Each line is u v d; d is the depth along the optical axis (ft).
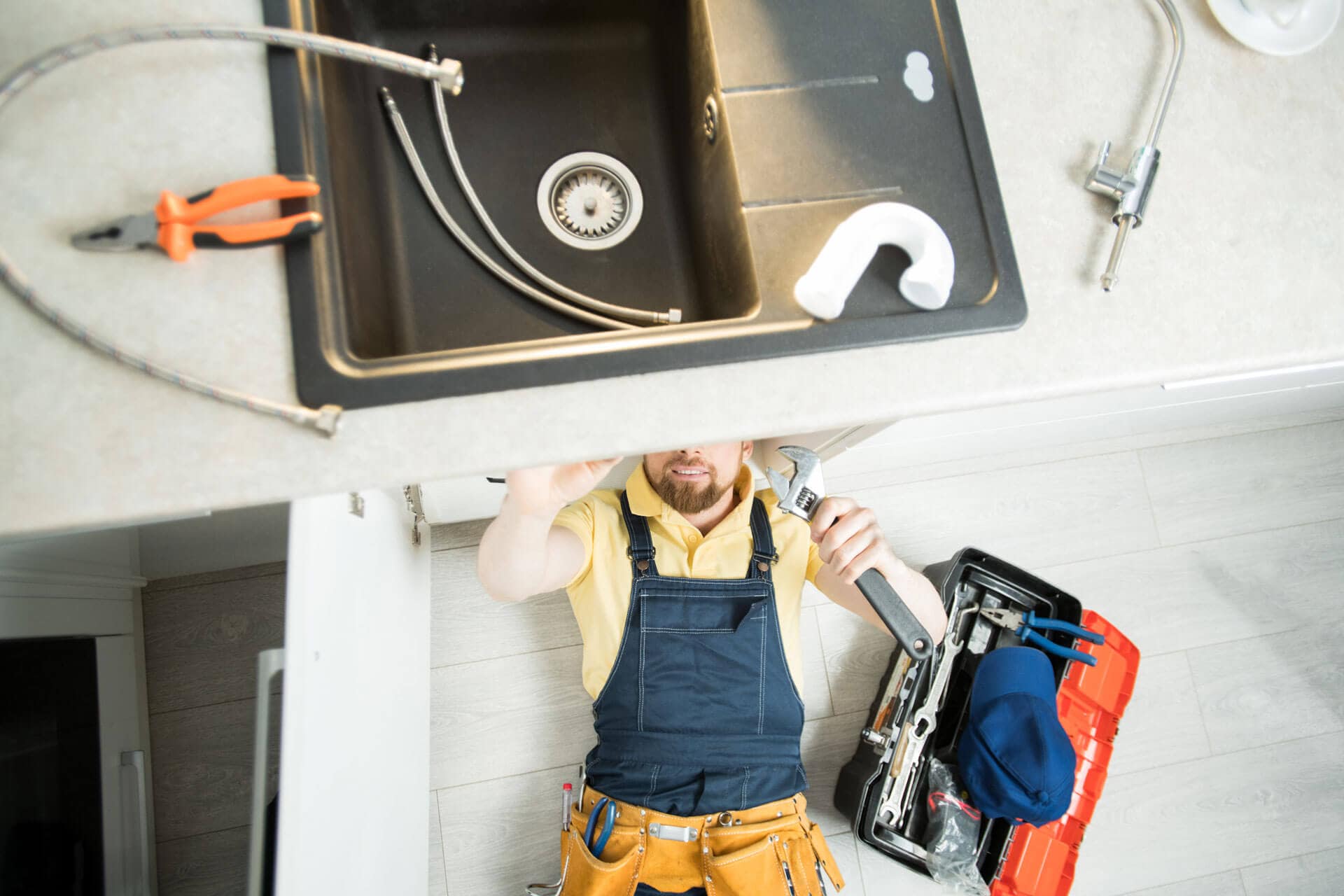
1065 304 2.72
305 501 2.94
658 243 3.43
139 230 2.31
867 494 6.32
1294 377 4.97
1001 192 2.80
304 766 2.89
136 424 2.30
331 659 3.18
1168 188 2.86
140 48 2.48
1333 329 2.80
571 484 3.25
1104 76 2.94
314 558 2.99
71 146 2.41
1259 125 2.95
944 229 2.72
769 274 2.64
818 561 5.03
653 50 3.54
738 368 2.54
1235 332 2.76
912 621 4.09
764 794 4.62
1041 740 4.90
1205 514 6.64
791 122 2.79
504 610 5.74
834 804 5.81
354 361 2.41
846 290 2.49
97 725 4.30
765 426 2.50
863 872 5.75
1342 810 6.31
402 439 2.38
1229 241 2.84
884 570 4.44
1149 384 2.74
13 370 2.29
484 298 3.16
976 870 5.17
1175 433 6.75
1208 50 3.01
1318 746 6.40
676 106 3.42
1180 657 6.41
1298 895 6.11
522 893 5.42
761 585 4.72
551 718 5.65
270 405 2.30
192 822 5.05
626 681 4.63
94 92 2.44
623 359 2.47
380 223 3.06
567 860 4.69
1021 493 6.48
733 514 4.73
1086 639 5.48
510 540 3.80
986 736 4.99
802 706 4.85
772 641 4.71
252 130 2.48
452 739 5.55
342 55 2.40
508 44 3.45
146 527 4.36
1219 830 6.17
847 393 2.56
